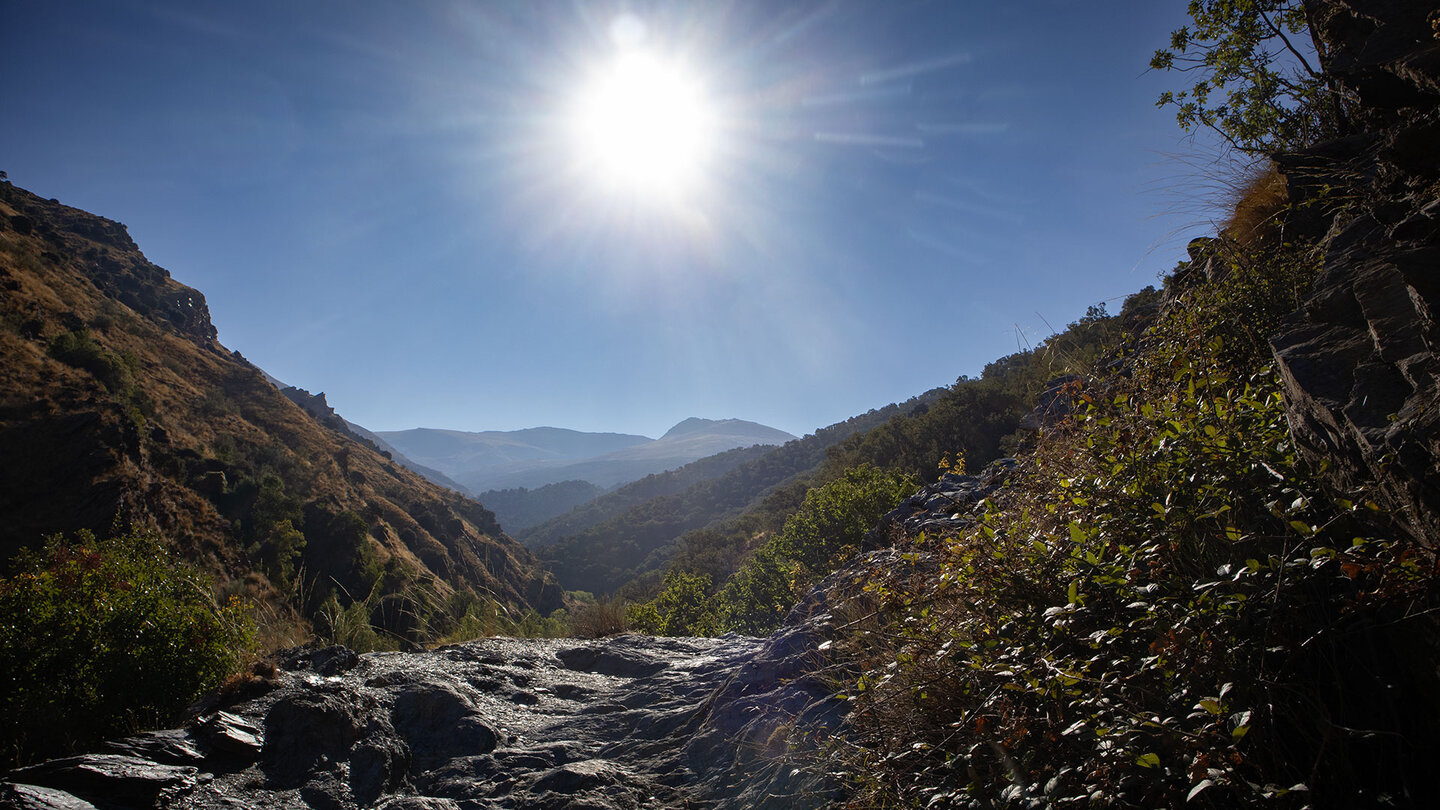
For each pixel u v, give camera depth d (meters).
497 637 6.94
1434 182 2.17
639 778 3.30
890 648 3.24
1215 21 6.77
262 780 3.17
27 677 3.82
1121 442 2.81
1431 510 1.53
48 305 76.12
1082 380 4.70
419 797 3.21
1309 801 1.55
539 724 4.27
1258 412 2.44
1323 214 3.71
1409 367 1.75
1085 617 2.29
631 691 4.66
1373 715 1.66
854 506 14.91
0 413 47.69
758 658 4.23
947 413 36.69
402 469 141.12
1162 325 4.49
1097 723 1.92
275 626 5.90
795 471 169.38
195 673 4.14
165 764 3.08
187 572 5.07
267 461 79.56
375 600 7.32
